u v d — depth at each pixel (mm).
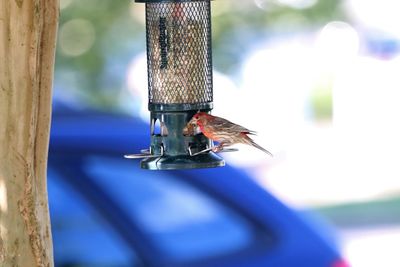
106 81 25484
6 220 8031
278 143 32062
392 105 35250
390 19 36125
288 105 34031
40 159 8117
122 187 11383
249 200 11445
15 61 7891
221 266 11070
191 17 10703
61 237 11086
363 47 35906
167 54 10656
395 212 26203
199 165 10078
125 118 11969
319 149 31828
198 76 10656
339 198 27094
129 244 11102
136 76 25766
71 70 24891
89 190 11297
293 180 28578
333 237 12688
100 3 25172
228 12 25656
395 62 36000
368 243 23359
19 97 7938
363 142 32938
